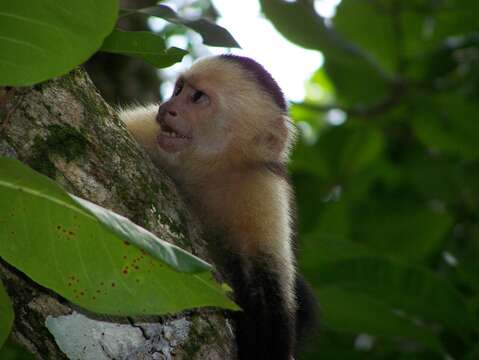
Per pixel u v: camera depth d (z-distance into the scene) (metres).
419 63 14.98
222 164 9.13
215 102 9.55
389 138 15.28
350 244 9.41
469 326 9.56
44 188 4.36
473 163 14.66
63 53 4.22
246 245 8.60
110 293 4.49
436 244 14.43
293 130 10.35
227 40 6.41
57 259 4.53
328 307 9.55
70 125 5.71
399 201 14.73
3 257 4.54
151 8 6.59
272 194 8.95
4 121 5.45
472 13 14.67
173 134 9.19
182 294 4.43
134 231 4.01
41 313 5.28
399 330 9.58
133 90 14.31
